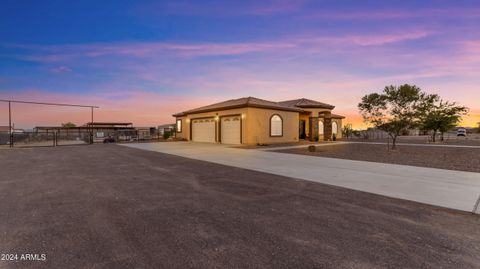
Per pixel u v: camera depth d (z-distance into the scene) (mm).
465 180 7574
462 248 3281
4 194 6000
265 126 22859
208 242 3449
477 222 4238
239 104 21906
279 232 3797
